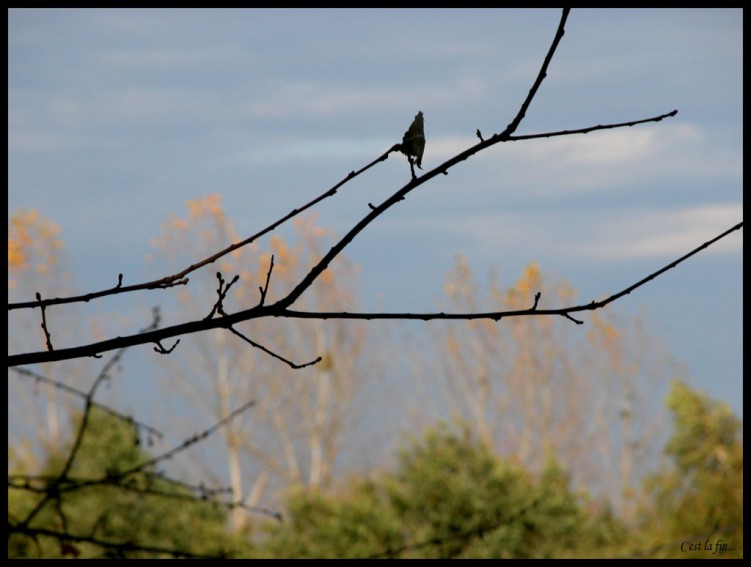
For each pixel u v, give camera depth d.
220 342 140.75
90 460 66.38
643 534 82.19
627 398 153.25
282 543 71.88
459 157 9.34
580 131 9.44
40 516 58.94
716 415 81.50
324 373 145.38
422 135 9.38
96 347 9.80
